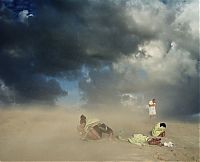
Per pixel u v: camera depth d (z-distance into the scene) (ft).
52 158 43.24
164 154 48.06
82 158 43.47
